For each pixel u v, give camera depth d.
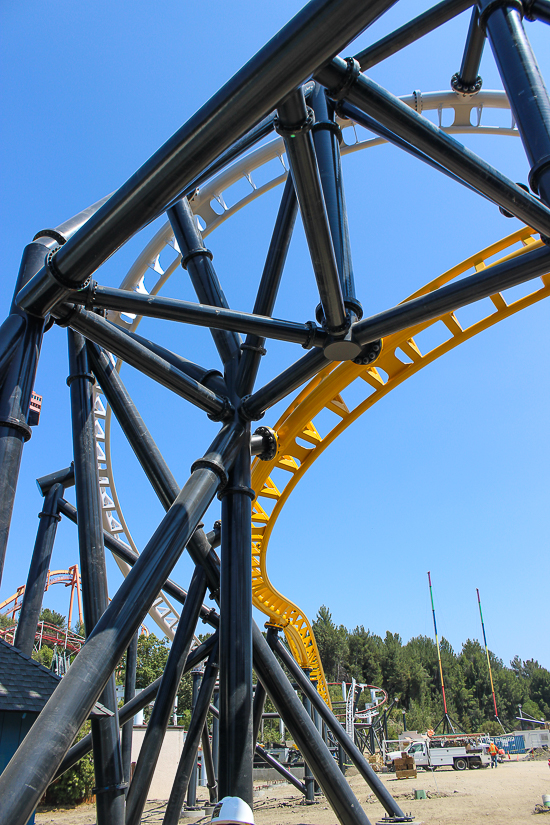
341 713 44.38
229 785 4.68
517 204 4.64
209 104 3.40
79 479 6.07
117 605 4.02
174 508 4.67
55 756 3.26
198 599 6.71
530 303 11.27
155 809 22.45
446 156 4.61
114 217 3.99
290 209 6.78
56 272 4.46
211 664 8.38
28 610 7.91
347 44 3.18
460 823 15.40
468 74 10.88
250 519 5.71
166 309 5.11
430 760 37.88
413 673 88.06
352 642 88.88
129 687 8.63
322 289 4.82
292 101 3.69
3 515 4.34
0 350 4.80
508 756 50.53
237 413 5.88
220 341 6.66
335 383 11.82
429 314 5.11
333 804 5.72
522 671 125.19
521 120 4.40
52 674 6.48
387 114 4.57
